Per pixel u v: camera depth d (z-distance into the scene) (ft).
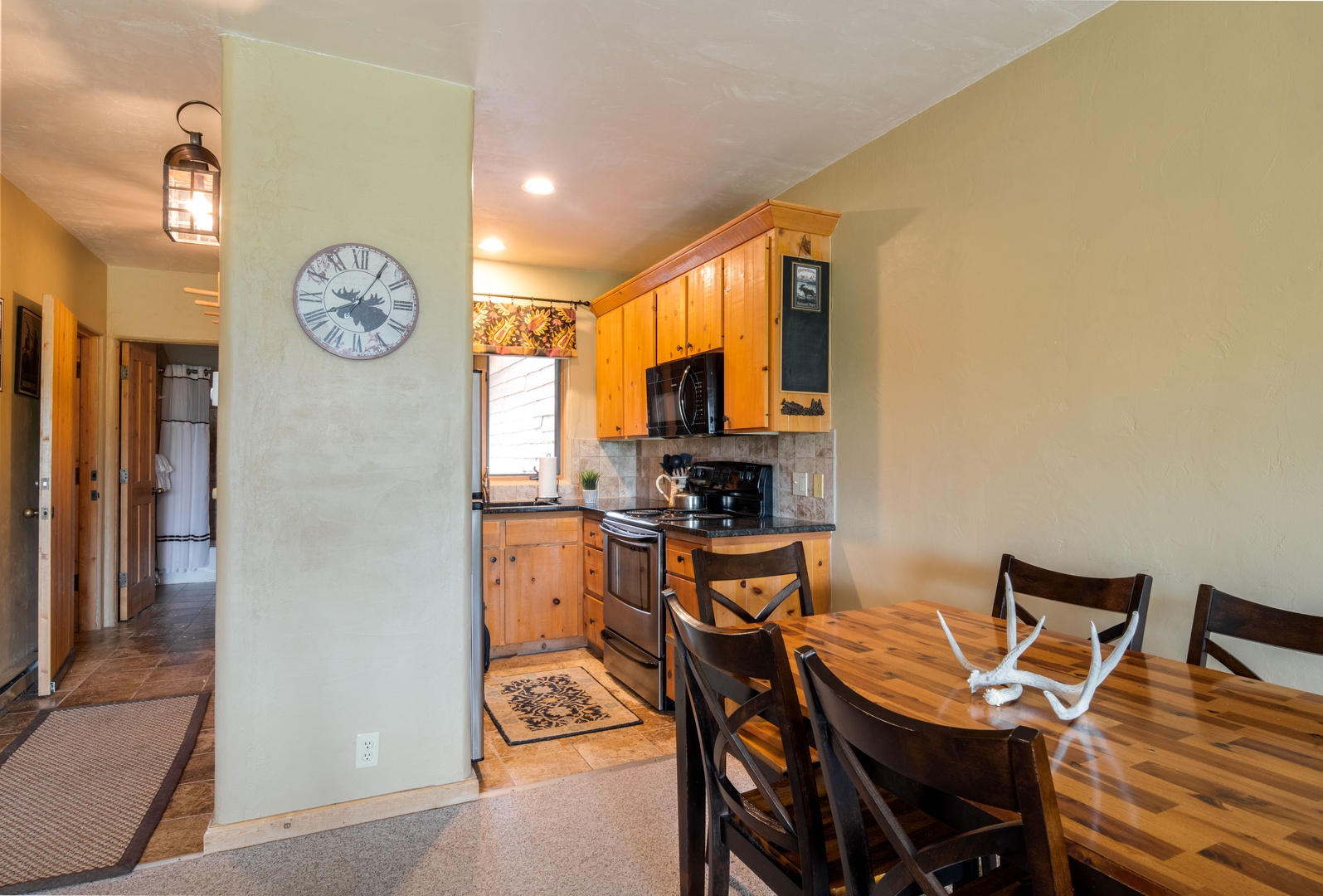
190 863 6.66
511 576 14.16
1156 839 2.81
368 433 7.50
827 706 3.40
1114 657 4.20
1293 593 5.60
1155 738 3.83
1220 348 6.07
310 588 7.25
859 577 10.03
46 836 7.09
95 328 15.74
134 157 10.28
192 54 7.50
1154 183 6.56
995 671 4.45
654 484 16.47
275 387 7.14
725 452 13.64
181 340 17.11
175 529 21.70
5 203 11.13
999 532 8.05
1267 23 5.75
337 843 7.00
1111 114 6.91
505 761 8.98
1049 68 7.48
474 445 8.80
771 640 3.85
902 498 9.34
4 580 11.42
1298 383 5.56
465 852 6.86
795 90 8.50
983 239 8.25
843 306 10.36
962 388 8.50
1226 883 2.52
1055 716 4.16
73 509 13.56
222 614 6.95
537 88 8.31
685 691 5.49
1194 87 6.25
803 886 4.02
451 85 8.06
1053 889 2.43
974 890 3.67
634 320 14.48
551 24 7.04
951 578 8.63
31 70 7.84
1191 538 6.27
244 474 7.00
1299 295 5.56
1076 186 7.24
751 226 10.43
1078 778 3.35
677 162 10.58
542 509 14.39
